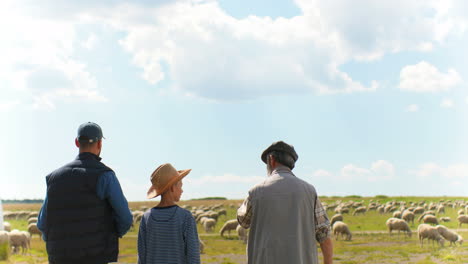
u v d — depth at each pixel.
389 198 61.53
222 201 69.06
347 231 25.78
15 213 43.47
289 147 4.84
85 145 4.71
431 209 42.16
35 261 17.42
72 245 4.37
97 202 4.47
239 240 26.67
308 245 4.46
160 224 4.34
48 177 4.68
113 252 4.59
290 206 4.46
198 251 4.39
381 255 18.64
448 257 17.48
